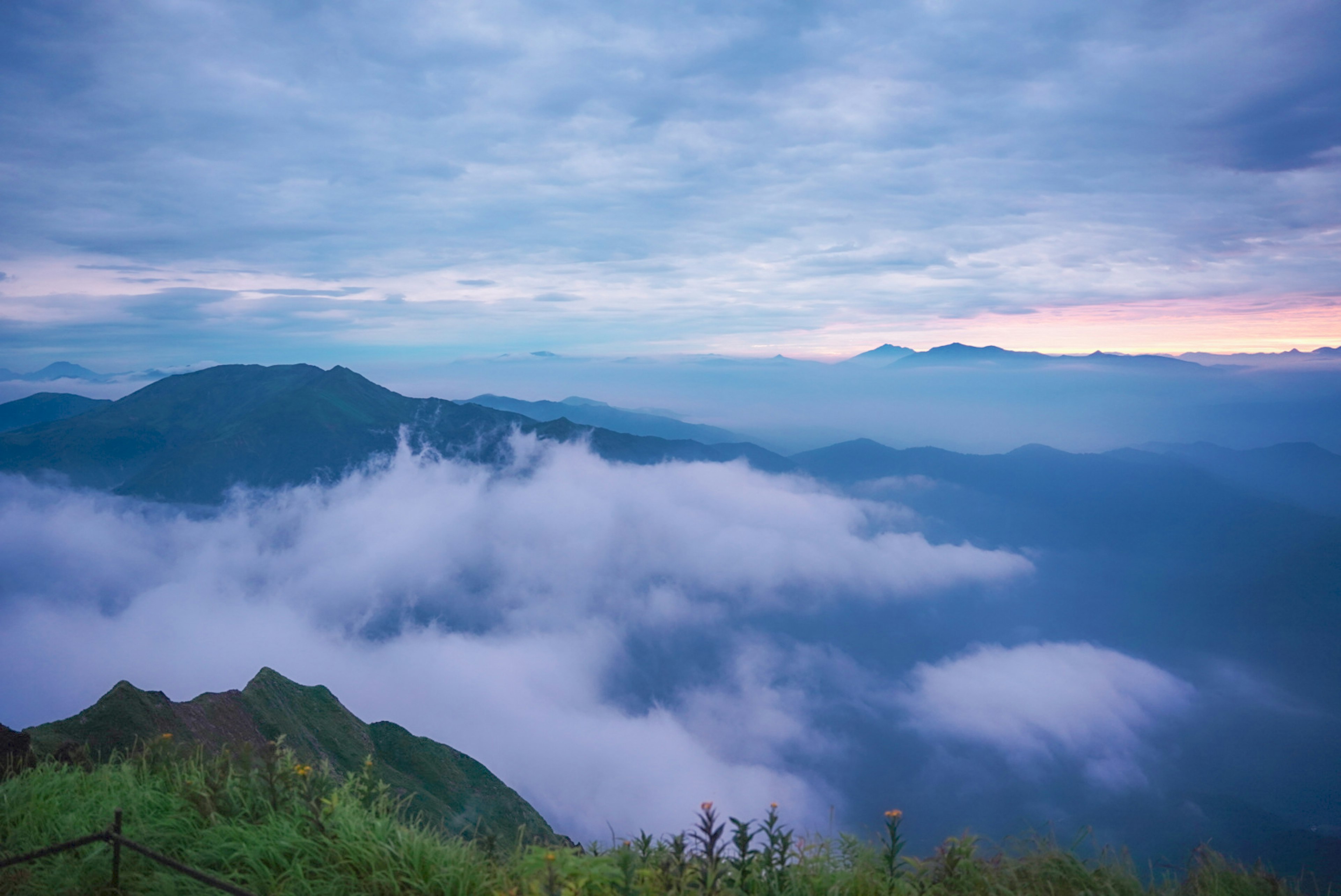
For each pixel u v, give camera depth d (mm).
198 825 5602
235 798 5824
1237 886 5215
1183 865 5473
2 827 5664
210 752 17500
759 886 4801
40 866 5121
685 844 4852
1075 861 5418
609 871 4656
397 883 4863
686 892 4629
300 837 5234
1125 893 5141
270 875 4887
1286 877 5223
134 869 5059
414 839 5289
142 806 5867
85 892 4859
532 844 5320
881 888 5016
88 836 4863
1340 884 4977
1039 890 5125
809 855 5340
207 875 4578
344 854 5188
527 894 4750
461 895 4832
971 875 5285
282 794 5816
